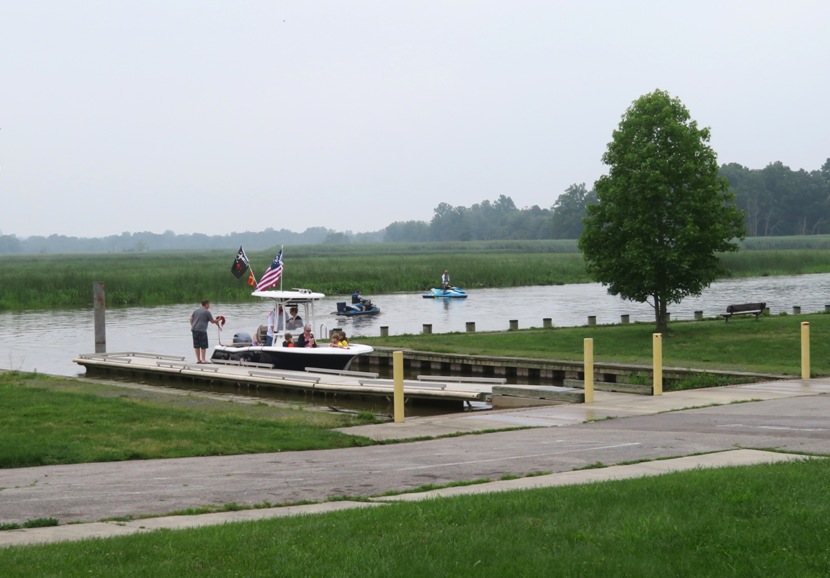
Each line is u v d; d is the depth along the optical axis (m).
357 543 8.24
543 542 8.10
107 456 14.80
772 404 19.44
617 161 34.88
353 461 14.36
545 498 9.98
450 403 24.56
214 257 162.00
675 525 8.41
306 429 17.84
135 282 69.31
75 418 18.31
